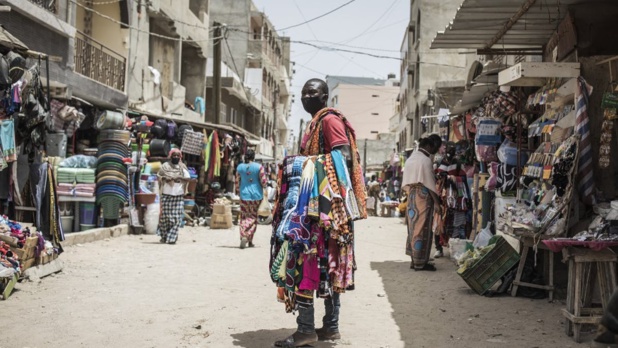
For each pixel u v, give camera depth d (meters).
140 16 19.05
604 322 2.31
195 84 28.50
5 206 8.73
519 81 7.48
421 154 8.70
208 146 18.38
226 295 6.55
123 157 12.19
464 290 7.04
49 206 8.09
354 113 84.56
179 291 6.73
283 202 4.64
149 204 13.38
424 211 8.57
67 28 13.41
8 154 7.87
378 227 17.89
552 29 7.87
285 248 4.57
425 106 30.53
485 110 10.10
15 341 4.66
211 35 40.28
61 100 11.55
